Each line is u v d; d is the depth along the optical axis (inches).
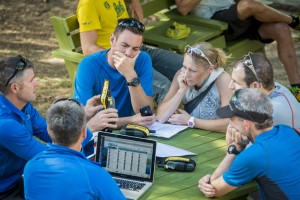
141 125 219.0
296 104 196.2
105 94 211.8
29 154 184.9
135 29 219.1
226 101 219.8
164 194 173.5
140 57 238.5
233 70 198.1
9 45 417.1
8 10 471.8
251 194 222.5
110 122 207.0
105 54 232.1
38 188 149.6
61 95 347.9
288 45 335.0
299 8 453.7
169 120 224.1
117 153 182.4
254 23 340.8
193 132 217.9
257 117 164.7
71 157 151.6
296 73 334.0
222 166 180.1
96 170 150.0
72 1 488.4
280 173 162.4
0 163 189.0
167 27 334.3
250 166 162.6
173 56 286.0
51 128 153.2
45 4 482.6
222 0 340.5
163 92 267.6
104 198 147.6
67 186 146.4
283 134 167.3
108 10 289.4
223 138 212.7
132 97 227.6
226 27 331.6
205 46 218.7
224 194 171.8
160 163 192.7
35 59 397.7
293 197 163.6
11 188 194.7
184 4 337.4
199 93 225.9
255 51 362.3
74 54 286.2
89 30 281.7
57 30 292.4
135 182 179.3
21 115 191.3
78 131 153.7
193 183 180.1
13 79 186.4
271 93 196.1
